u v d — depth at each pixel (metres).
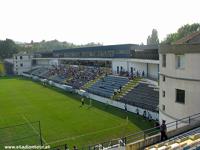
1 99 63.84
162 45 30.92
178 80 28.12
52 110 50.28
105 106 52.09
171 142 18.08
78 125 39.56
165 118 31.03
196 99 26.20
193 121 25.45
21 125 40.47
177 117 28.66
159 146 17.67
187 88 27.06
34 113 48.44
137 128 36.94
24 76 123.88
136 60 60.12
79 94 67.12
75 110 49.56
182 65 27.78
